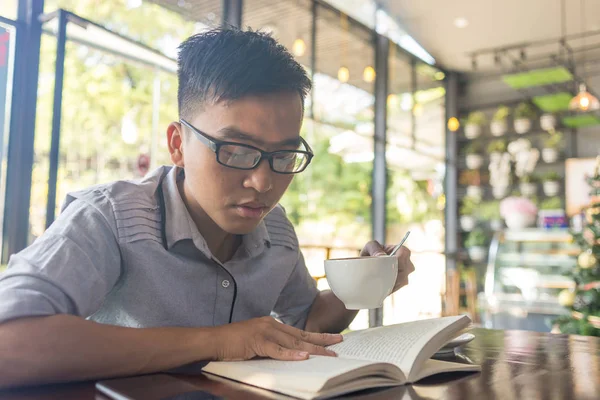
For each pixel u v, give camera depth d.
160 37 3.48
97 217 0.86
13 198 2.59
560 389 0.65
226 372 0.68
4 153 2.60
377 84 4.97
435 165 6.41
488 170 6.45
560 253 5.02
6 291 0.66
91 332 0.66
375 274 0.83
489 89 6.50
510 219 5.83
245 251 1.02
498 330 1.28
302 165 0.84
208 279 0.96
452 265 6.29
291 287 1.18
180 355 0.70
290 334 0.79
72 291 0.73
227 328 0.75
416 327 0.84
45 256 0.74
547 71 4.70
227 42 0.79
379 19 4.79
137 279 0.91
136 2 3.43
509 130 6.33
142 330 0.70
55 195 2.52
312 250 4.23
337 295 0.86
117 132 3.93
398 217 5.67
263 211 0.82
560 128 6.00
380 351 0.73
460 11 4.73
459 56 5.92
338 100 4.58
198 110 0.80
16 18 2.64
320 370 0.63
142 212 0.92
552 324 3.82
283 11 3.76
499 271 5.25
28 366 0.62
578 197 5.74
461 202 6.54
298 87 0.80
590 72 5.84
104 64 3.84
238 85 0.75
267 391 0.61
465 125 6.54
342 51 4.55
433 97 6.36
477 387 0.66
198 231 0.94
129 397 0.57
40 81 2.92
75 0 3.43
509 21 4.95
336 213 5.16
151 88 3.83
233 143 0.76
